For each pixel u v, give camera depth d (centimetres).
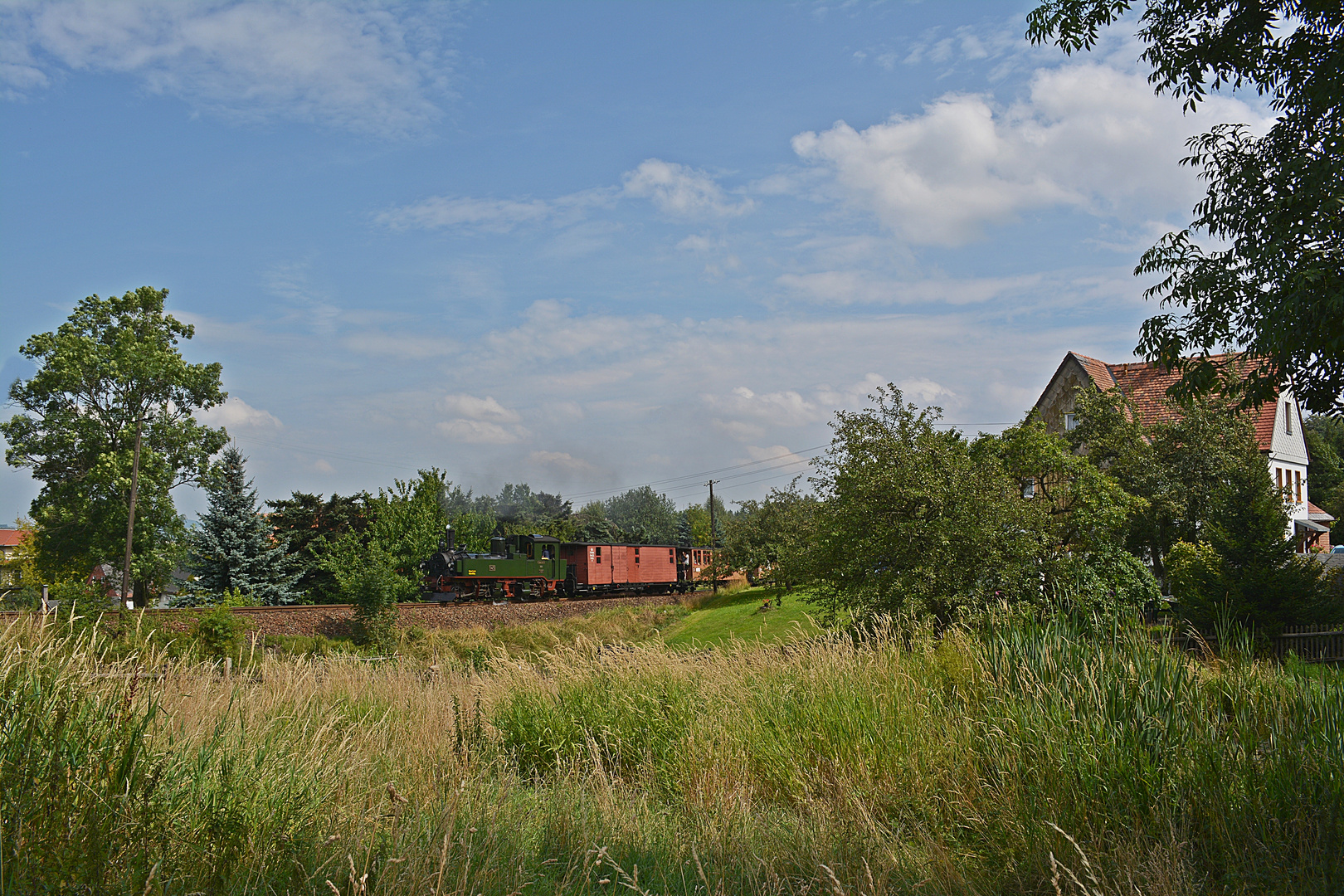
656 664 866
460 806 491
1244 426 2180
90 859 304
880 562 1393
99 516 3706
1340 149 803
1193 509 2128
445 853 365
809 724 675
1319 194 792
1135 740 522
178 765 423
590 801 574
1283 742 491
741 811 542
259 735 543
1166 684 577
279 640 1941
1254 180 883
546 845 480
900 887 425
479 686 918
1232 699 561
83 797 348
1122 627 678
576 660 920
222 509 3712
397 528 3897
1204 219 942
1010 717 586
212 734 502
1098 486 1515
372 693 905
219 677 788
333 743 627
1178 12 957
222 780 429
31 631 500
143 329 4109
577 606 3725
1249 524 1502
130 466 3722
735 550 3838
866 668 736
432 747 701
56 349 3788
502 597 3819
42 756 360
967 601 1238
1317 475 6088
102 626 813
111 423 3878
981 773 569
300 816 436
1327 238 808
